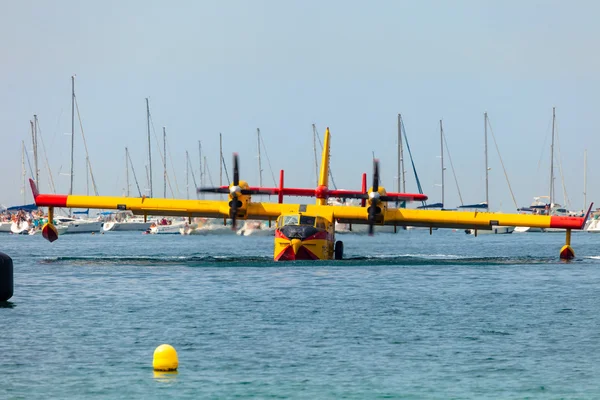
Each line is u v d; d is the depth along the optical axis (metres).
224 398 68.69
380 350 85.19
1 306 114.50
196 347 86.38
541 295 128.12
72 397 68.88
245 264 184.75
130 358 81.31
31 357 81.69
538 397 69.38
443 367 78.44
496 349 85.75
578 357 82.31
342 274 160.62
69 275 159.38
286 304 116.44
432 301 120.19
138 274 160.88
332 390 71.06
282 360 80.81
